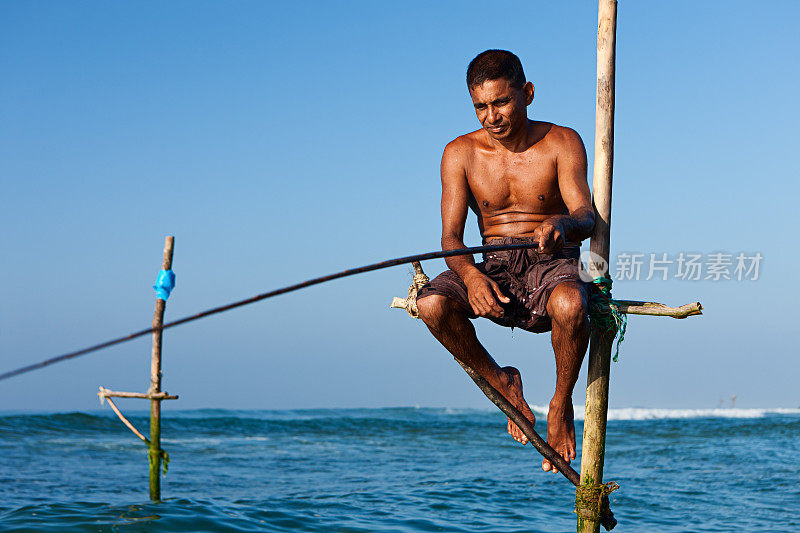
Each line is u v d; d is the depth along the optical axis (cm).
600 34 490
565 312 423
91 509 1029
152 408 1111
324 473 1839
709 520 1124
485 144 489
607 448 2397
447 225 485
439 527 1034
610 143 484
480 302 430
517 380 490
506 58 462
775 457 1961
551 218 427
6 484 1536
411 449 2541
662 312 459
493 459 2181
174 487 1545
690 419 3916
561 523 1093
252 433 3147
